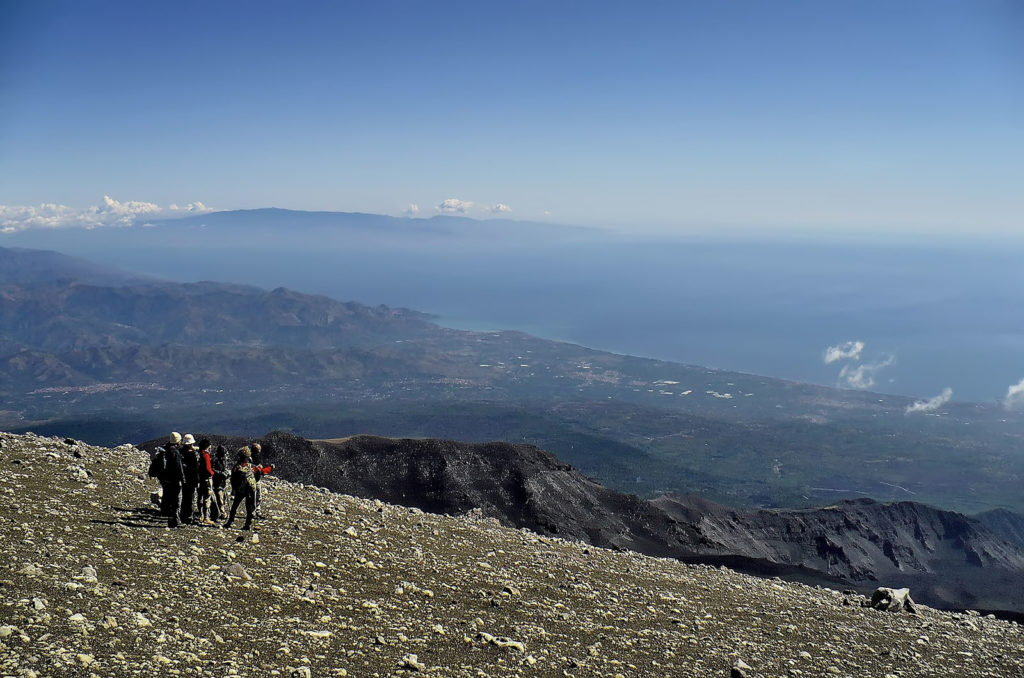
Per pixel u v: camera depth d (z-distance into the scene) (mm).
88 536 21594
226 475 27688
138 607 16688
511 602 23859
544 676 17516
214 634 16125
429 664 16828
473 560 29453
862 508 182875
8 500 23844
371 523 32281
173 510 24688
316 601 20000
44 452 31953
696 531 124188
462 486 114625
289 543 25703
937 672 24125
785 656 23031
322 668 15430
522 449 128750
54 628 14438
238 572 20875
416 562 26891
